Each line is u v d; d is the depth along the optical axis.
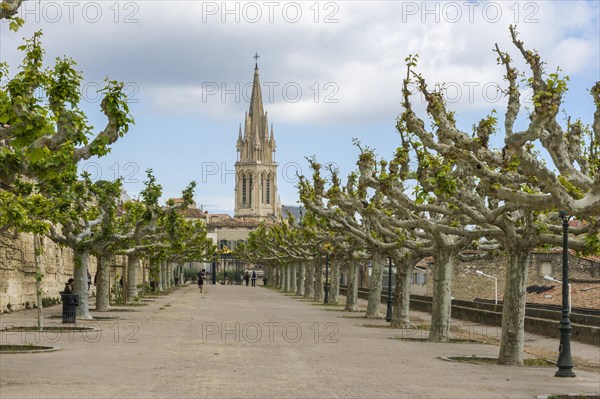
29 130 19.22
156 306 62.31
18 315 46.34
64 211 34.19
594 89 21.42
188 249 102.44
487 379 22.52
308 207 44.72
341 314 58.22
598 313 49.41
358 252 62.66
